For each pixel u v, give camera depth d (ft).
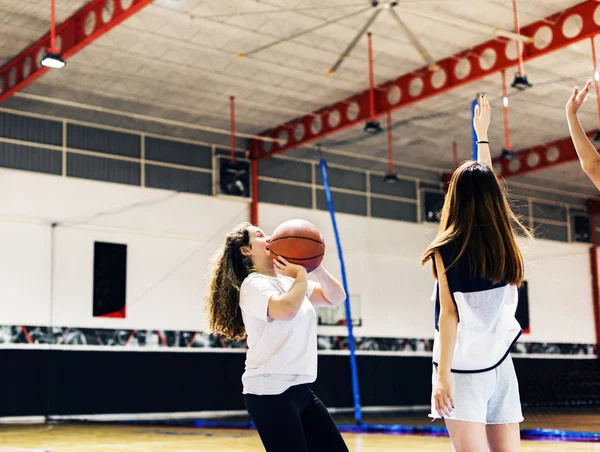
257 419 9.89
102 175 49.21
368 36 39.63
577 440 29.30
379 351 58.44
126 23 37.78
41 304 46.32
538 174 60.80
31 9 36.27
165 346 50.39
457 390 8.65
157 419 46.70
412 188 62.69
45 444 30.01
